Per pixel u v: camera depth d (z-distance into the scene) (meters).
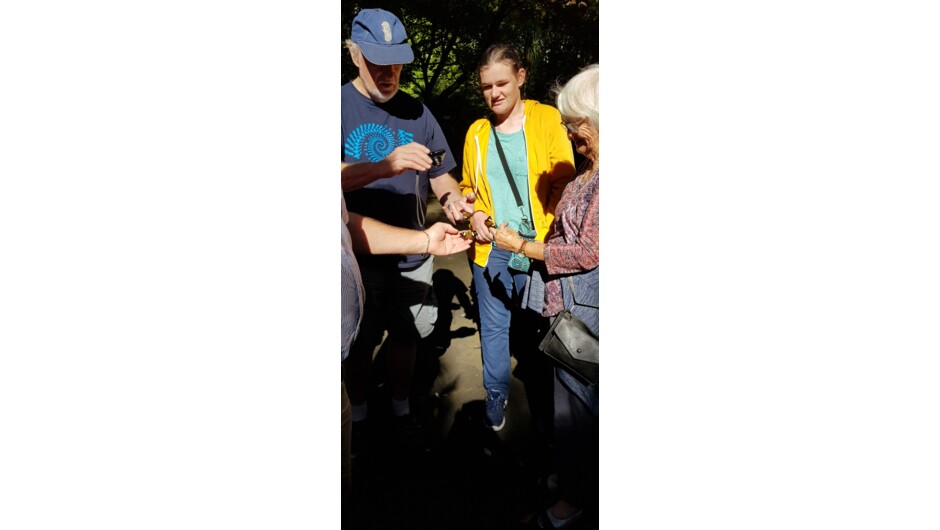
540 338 1.95
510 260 1.81
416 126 1.77
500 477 1.88
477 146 1.81
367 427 2.06
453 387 2.20
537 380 2.11
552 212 1.80
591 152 1.38
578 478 1.58
